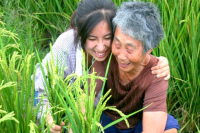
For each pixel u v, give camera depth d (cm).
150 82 184
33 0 331
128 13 163
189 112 257
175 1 259
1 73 161
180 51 267
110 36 184
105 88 208
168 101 268
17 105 151
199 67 259
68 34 212
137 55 169
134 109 201
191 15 261
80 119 141
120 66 178
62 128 166
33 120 157
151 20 165
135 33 161
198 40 259
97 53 190
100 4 182
